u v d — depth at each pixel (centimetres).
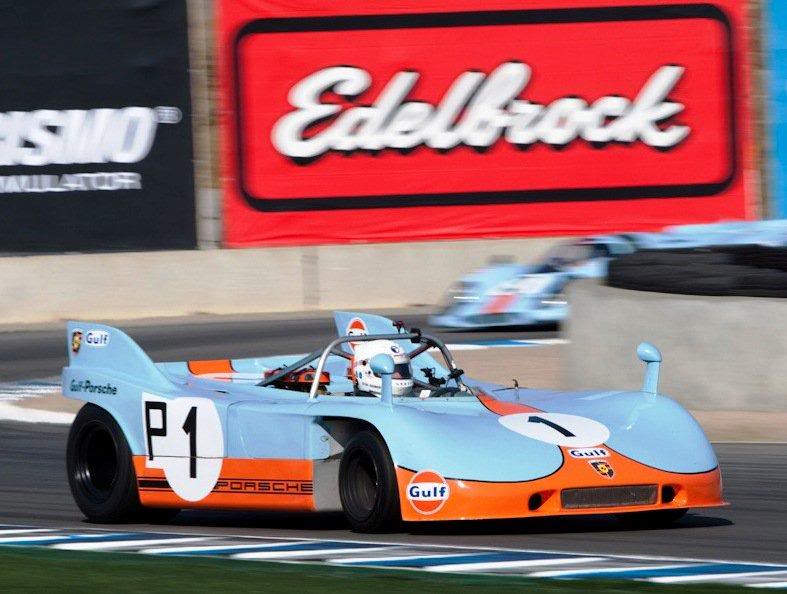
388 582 1995
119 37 8812
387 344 2928
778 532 2606
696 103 9206
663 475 2519
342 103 9038
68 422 4878
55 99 8762
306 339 7169
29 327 8244
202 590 1964
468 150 9131
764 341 4484
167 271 8700
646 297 4828
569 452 2517
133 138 8831
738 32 9206
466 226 9138
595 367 4966
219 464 2752
